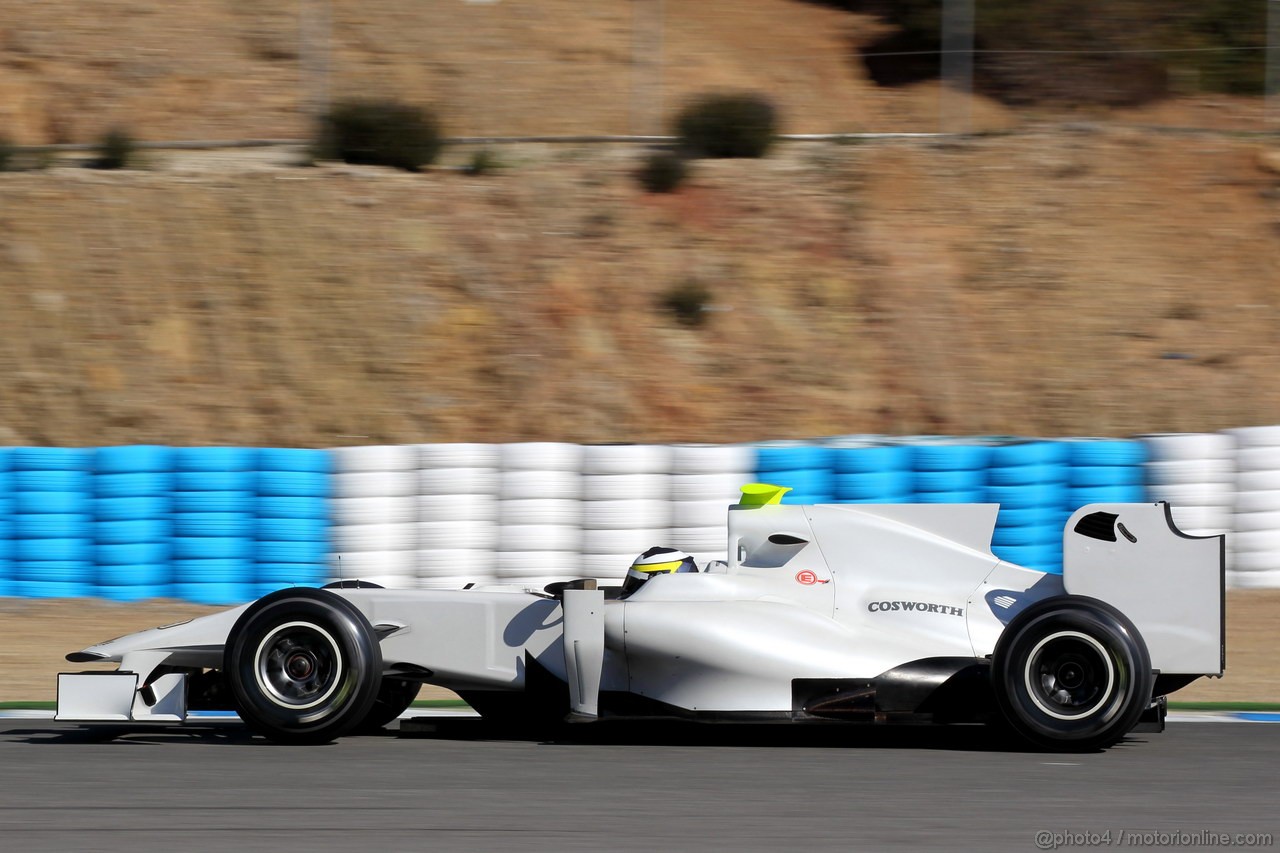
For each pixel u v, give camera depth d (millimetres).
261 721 23172
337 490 40281
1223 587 22688
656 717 23438
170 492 40031
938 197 66875
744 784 20781
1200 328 60688
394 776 21375
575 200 65000
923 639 23469
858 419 56438
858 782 20875
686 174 67000
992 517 24578
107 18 79312
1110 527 23125
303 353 56906
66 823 18719
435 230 62062
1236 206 66812
